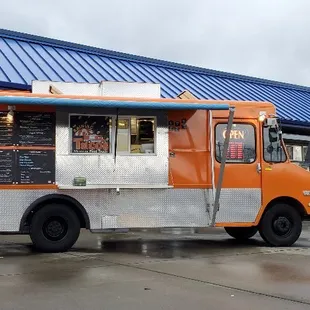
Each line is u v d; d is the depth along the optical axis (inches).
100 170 370.3
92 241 448.1
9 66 623.2
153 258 344.2
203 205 390.0
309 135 860.0
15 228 353.4
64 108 366.6
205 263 323.6
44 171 359.9
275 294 239.0
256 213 402.0
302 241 454.6
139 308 213.9
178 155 387.5
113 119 375.2
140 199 378.3
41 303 220.2
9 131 355.6
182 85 799.7
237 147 402.0
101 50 800.9
